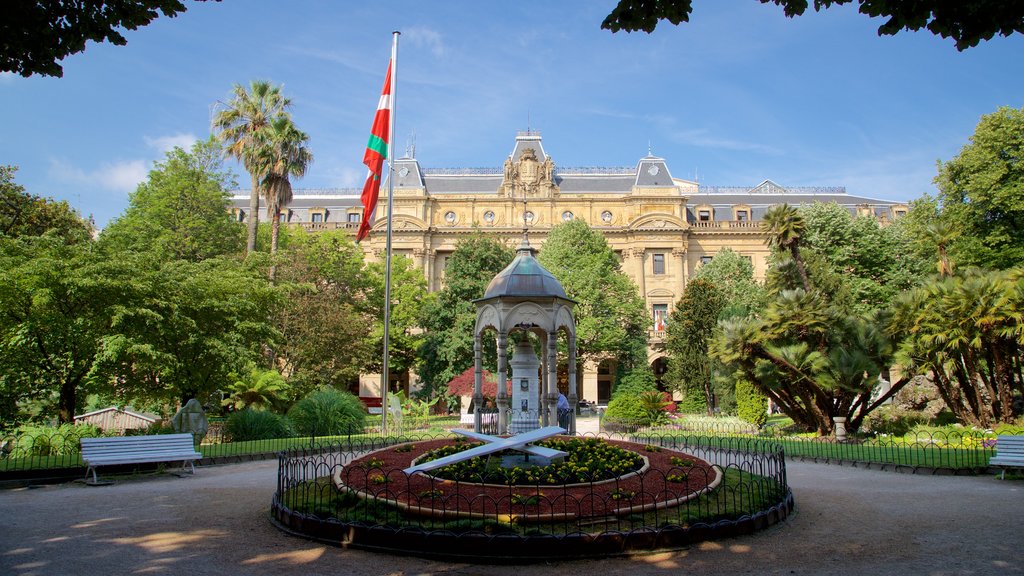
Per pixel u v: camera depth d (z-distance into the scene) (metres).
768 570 7.86
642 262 67.56
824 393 24.91
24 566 7.93
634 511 9.42
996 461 14.70
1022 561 8.19
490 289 17.17
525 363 16.56
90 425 21.03
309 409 25.80
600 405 61.25
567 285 50.44
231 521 10.38
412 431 27.61
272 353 33.66
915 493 12.94
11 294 19.31
